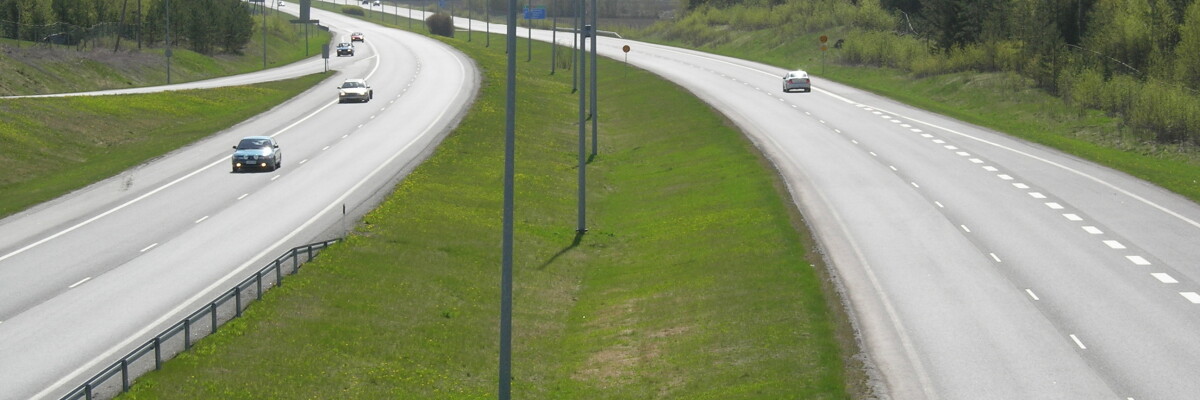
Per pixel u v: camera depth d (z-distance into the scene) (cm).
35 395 2177
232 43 13750
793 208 4119
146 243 3650
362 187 4681
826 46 11638
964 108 8425
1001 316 2675
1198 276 3045
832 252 3397
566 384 2550
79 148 6088
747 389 2234
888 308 2761
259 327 2620
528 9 12962
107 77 9750
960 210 4047
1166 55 8131
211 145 6212
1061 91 8050
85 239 3728
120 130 6762
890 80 10131
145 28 13025
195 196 4566
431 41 16650
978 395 2122
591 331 2992
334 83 10106
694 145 6188
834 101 8019
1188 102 6450
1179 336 2491
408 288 3167
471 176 5106
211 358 2381
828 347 2448
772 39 13662
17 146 5647
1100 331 2539
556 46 14775
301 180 4938
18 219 4128
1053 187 4500
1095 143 6419
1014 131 6338
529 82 10275
